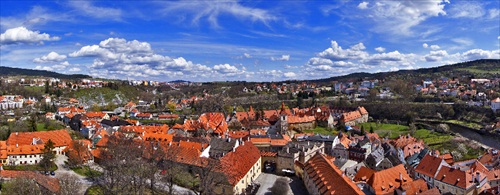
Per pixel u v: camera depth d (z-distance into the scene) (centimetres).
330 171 12594
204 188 12575
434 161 15462
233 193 12875
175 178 14575
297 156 16712
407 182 12900
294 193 14075
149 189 13875
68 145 19950
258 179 15888
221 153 17650
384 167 16612
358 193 10112
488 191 12900
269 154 17338
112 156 14950
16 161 17575
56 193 12244
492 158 17938
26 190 12231
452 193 13775
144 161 14588
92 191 13625
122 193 12775
